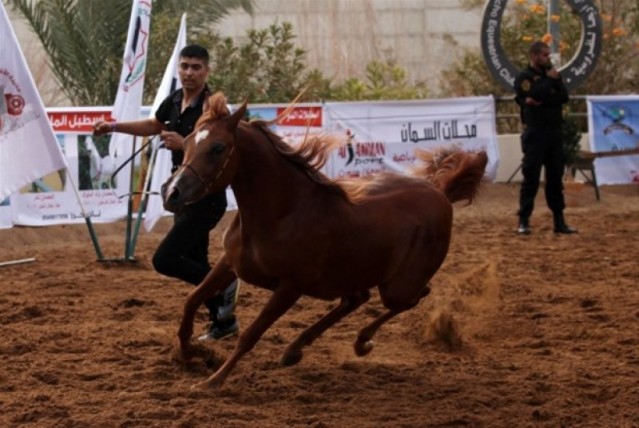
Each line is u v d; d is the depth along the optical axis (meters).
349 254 6.21
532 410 6.01
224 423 5.62
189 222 7.04
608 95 18.05
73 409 5.87
